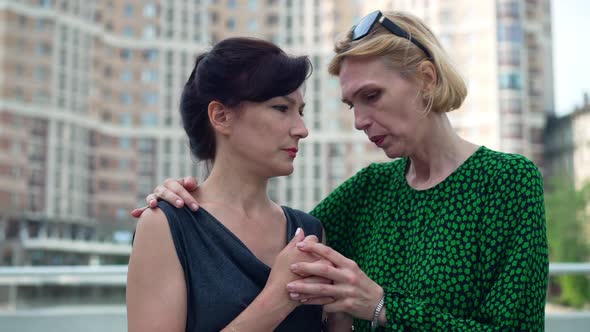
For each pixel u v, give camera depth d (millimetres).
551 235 35469
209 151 1412
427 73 1411
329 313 1497
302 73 1319
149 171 55031
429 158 1490
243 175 1372
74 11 51750
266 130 1311
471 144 1498
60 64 50719
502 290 1286
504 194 1359
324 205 1666
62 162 50281
